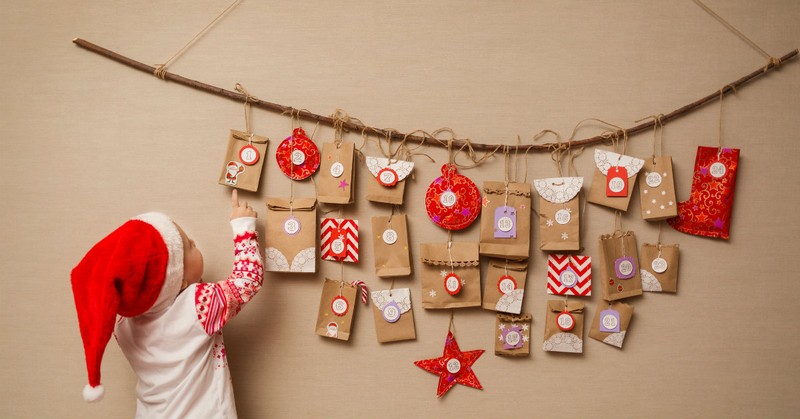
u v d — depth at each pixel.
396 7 1.62
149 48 1.63
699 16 1.61
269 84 1.62
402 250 1.58
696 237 1.62
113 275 1.27
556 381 1.62
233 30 1.62
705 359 1.61
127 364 1.64
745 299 1.61
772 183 1.61
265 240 1.58
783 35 1.60
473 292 1.59
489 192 1.56
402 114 1.62
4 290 1.65
